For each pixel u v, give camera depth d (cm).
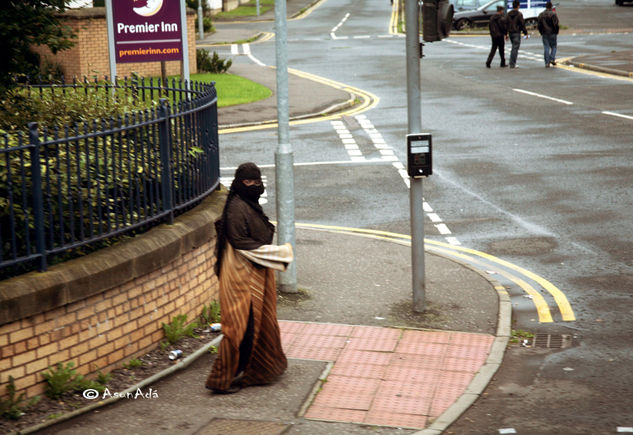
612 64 3300
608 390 729
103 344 735
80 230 736
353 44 4584
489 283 1025
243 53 4356
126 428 652
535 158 1764
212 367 760
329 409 691
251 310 720
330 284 1023
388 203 1460
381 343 838
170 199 838
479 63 3603
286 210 975
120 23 2056
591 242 1195
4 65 1027
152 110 816
